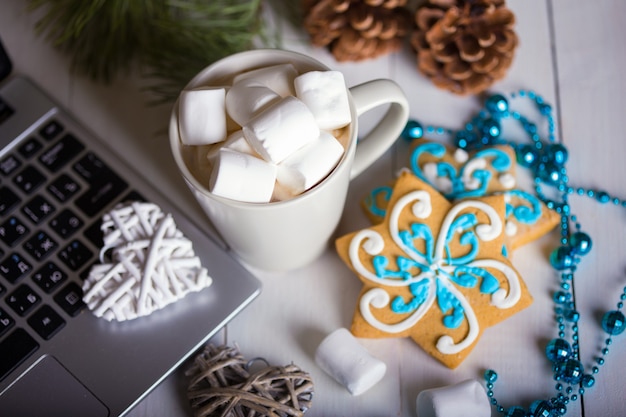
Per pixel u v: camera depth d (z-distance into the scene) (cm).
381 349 53
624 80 59
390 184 56
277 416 48
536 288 54
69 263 52
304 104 45
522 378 52
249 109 45
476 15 56
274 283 55
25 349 50
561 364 51
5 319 51
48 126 56
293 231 48
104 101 60
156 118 59
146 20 60
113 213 51
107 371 50
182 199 57
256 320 54
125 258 50
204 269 52
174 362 50
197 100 46
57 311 51
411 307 52
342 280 55
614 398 51
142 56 60
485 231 53
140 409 51
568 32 61
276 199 46
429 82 60
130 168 55
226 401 49
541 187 57
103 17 59
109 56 60
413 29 60
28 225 53
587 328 53
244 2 61
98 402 50
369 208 55
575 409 51
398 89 49
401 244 53
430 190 54
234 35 59
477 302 52
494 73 57
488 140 57
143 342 51
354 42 57
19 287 52
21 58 61
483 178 55
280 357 53
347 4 56
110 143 58
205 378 50
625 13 61
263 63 49
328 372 51
